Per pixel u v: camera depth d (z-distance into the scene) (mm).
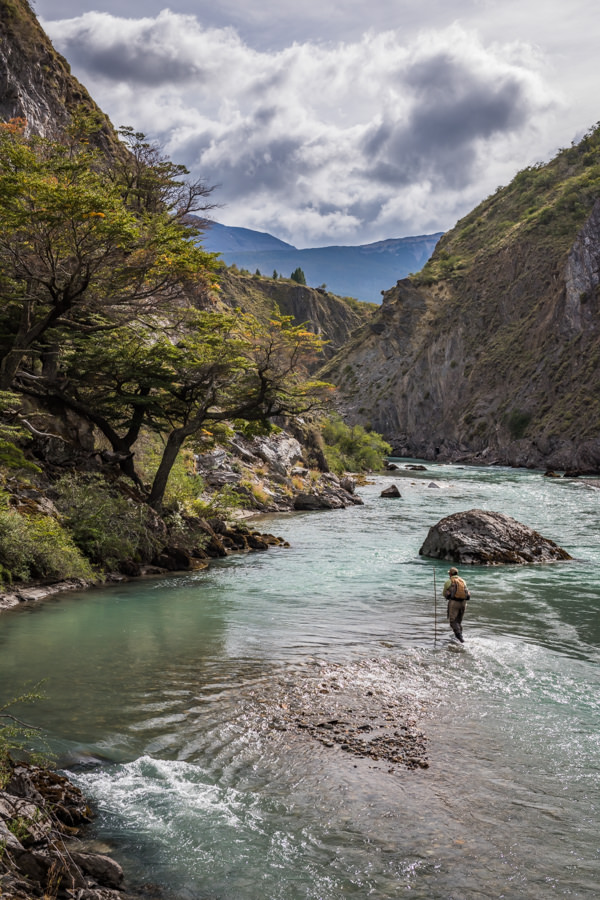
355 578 20875
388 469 81562
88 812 7125
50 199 19125
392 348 144250
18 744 8703
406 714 10133
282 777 8102
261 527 32500
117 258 22312
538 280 118938
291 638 14273
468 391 118125
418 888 6031
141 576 20984
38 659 12547
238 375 25859
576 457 87062
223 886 6016
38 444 24188
